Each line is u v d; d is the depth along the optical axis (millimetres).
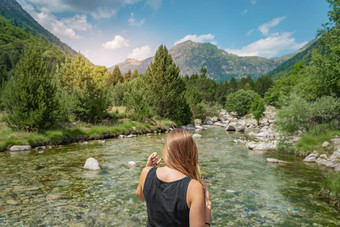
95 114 24188
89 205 6121
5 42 144625
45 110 16719
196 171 1636
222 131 32719
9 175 8633
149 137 22609
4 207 5824
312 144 14719
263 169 10727
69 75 27516
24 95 15906
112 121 26812
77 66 27547
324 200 6855
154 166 1932
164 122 32188
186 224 1435
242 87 122000
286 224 5266
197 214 1346
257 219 5527
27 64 16609
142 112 29141
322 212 5973
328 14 18156
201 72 101312
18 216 5359
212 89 101625
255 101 45656
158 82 35188
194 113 47062
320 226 5184
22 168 9695
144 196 1661
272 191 7637
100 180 8352
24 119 15867
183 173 1561
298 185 8344
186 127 35531
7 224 4961
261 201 6719
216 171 10258
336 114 16547
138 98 29438
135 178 8680
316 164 11969
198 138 23344
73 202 6297
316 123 16766
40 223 5051
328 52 19938
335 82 19547
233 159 12984
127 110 29719
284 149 15992
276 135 26281
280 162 12297
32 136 15484
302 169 10828
